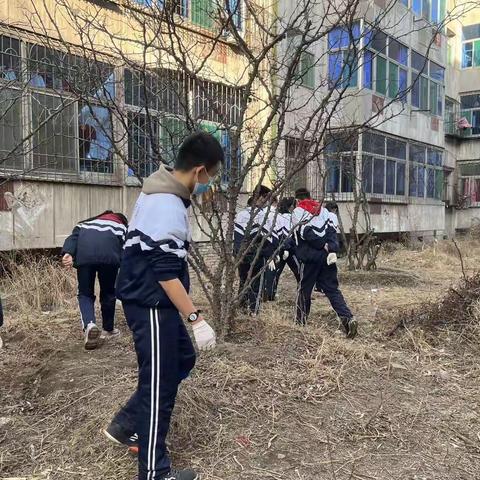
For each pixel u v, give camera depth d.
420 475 2.82
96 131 9.15
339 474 2.80
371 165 16.61
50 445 3.12
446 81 26.28
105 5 8.67
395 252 15.77
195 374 3.79
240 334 4.75
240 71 10.84
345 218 15.79
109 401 3.40
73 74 5.80
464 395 3.84
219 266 4.55
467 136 26.88
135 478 2.75
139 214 2.50
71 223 9.03
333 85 4.43
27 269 7.21
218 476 2.76
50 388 3.84
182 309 2.42
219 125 5.19
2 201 8.05
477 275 6.89
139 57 8.45
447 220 25.91
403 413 3.49
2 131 8.00
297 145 4.69
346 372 4.09
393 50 17.12
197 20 7.07
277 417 3.35
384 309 6.94
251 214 4.63
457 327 5.29
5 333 5.30
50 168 8.66
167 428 2.57
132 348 4.71
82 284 4.90
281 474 2.79
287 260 6.20
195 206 4.87
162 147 4.80
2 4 7.84
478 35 26.61
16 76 7.26
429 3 18.50
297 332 4.89
